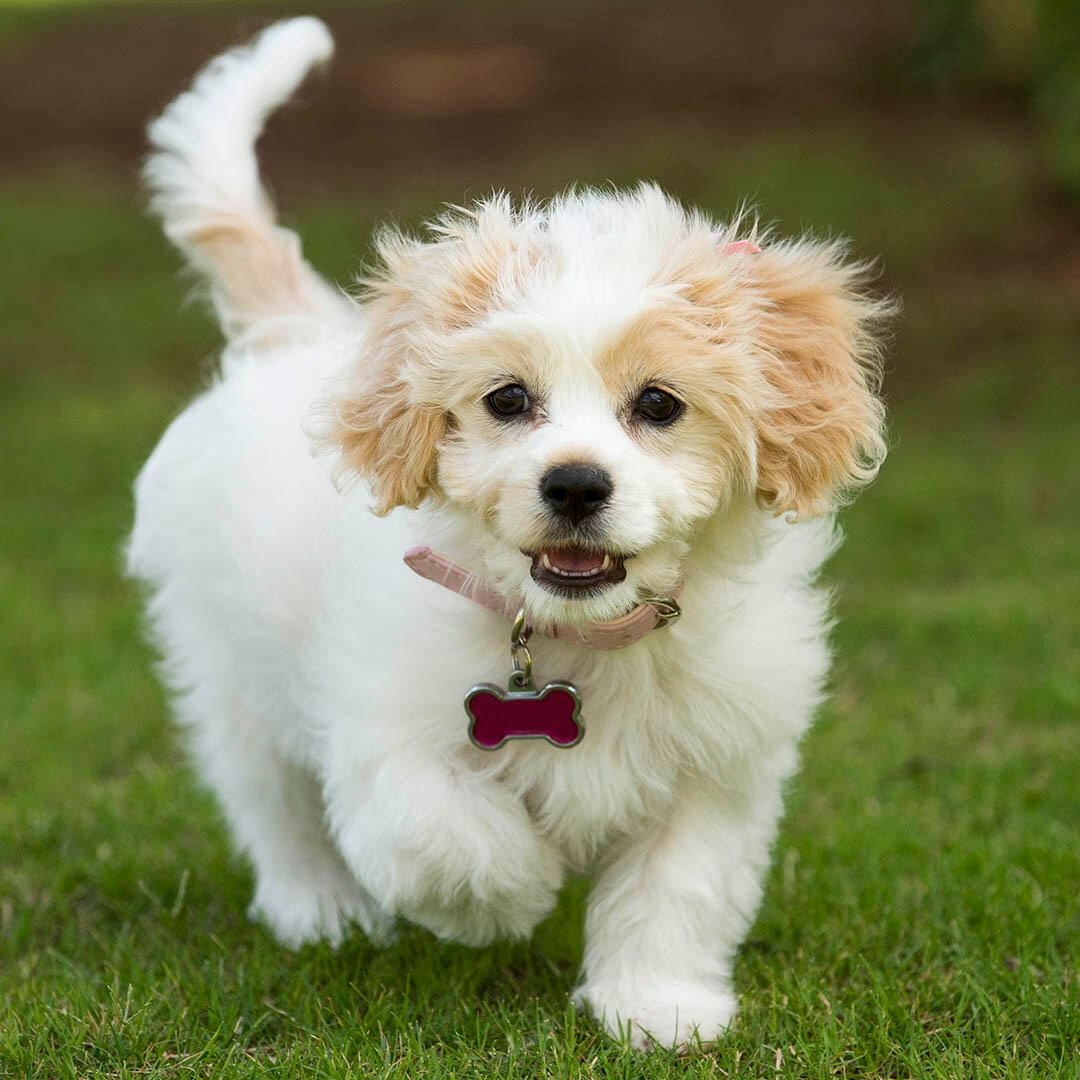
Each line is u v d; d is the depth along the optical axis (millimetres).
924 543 12094
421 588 4820
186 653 6273
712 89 24531
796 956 5527
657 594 4645
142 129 25125
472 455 4555
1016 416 15242
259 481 5582
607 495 4324
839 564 11680
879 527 12469
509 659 4816
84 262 20203
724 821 5082
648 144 22219
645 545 4418
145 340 17797
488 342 4445
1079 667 8859
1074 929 5574
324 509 5395
